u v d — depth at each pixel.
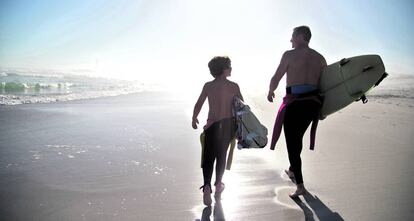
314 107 3.76
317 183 3.90
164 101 10.96
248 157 4.90
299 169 3.60
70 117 7.55
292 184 3.94
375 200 3.44
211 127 3.71
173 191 3.68
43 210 3.17
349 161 4.68
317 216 3.12
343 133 6.26
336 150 5.19
